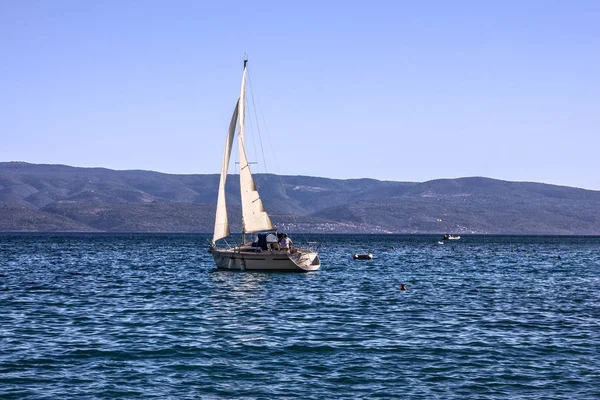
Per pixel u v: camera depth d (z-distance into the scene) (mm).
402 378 28094
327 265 101438
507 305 50250
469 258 132125
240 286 62906
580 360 31172
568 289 63344
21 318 42594
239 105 72062
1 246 191625
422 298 54719
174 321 41719
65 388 26500
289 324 40750
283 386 26906
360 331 38344
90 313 45000
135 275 77938
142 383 27266
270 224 74688
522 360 31156
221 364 30266
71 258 120625
